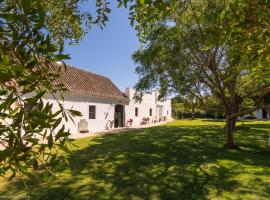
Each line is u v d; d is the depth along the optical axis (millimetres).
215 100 15547
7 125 1320
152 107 41406
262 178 8406
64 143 1526
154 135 20250
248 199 6625
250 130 22891
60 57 1564
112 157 11625
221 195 6918
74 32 4723
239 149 13750
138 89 14414
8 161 1391
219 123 34469
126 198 6684
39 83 1627
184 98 14008
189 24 10266
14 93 1366
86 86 25062
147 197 6766
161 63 13008
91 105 24344
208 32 2752
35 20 1494
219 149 13727
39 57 1550
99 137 19406
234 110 13711
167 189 7375
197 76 12992
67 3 3867
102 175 8680
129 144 15594
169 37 11000
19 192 6930
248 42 2545
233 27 2537
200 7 9375
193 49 11305
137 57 13219
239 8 2488
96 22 3588
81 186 7543
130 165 10133
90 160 10977
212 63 11273
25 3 1387
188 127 27359
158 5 2656
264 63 2572
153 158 11445
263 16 2404
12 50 1473
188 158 11453
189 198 6723
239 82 13586
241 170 9430
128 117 32594
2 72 1185
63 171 1610
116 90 31859
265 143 15734
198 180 8219
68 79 23172
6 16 1378
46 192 7012
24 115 1325
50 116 1418
